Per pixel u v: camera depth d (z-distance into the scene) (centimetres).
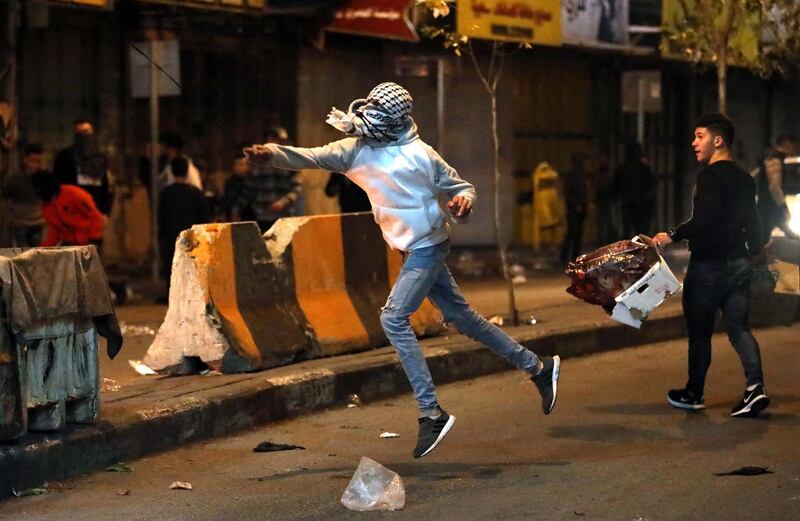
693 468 827
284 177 1627
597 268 902
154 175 1853
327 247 1194
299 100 2233
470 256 2450
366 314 1209
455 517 711
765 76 1862
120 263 2028
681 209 3044
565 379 1195
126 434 848
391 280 1280
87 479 802
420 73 2105
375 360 1121
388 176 799
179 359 1051
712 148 987
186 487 779
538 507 730
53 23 1930
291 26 2084
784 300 1480
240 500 752
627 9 2262
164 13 1997
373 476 736
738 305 994
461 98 2531
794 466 831
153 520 707
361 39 2305
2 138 1633
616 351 1384
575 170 2444
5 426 751
